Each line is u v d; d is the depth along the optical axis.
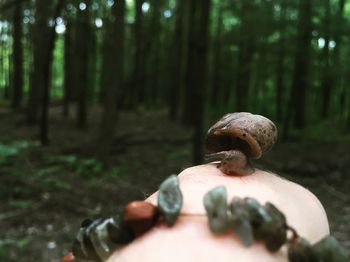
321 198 1.00
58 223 0.74
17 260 0.60
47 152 1.19
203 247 0.08
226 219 0.08
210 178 0.10
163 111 2.68
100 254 0.09
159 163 1.19
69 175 1.00
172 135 1.66
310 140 1.70
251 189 0.10
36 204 0.81
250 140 0.12
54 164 1.07
